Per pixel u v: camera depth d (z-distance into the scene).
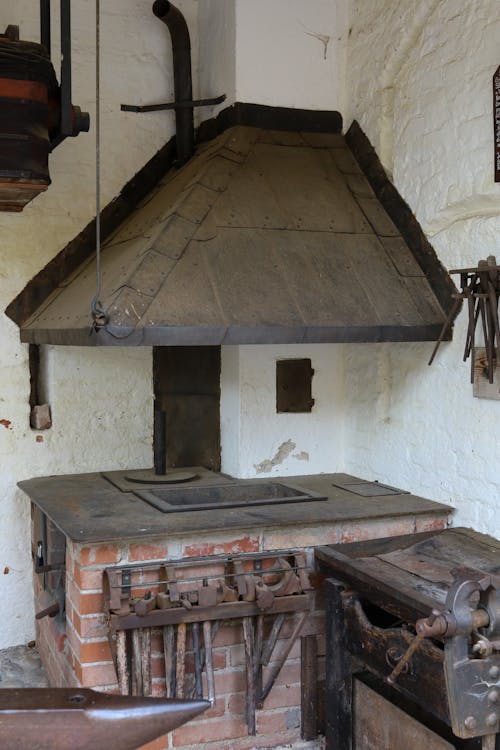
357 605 2.47
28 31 3.46
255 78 3.41
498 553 2.57
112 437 3.69
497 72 2.64
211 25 3.65
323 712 2.88
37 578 3.52
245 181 3.11
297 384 3.52
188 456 3.78
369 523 2.88
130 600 2.53
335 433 3.59
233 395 3.51
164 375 3.76
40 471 3.58
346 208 3.16
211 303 2.61
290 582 2.66
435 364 3.01
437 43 2.96
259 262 2.81
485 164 2.72
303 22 3.48
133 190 3.64
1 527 3.54
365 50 3.37
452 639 1.95
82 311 2.70
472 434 2.83
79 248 3.56
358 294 2.83
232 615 2.59
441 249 2.96
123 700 1.32
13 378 3.51
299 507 2.94
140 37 3.66
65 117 2.67
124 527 2.65
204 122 3.66
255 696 2.69
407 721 2.26
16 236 3.48
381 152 3.27
